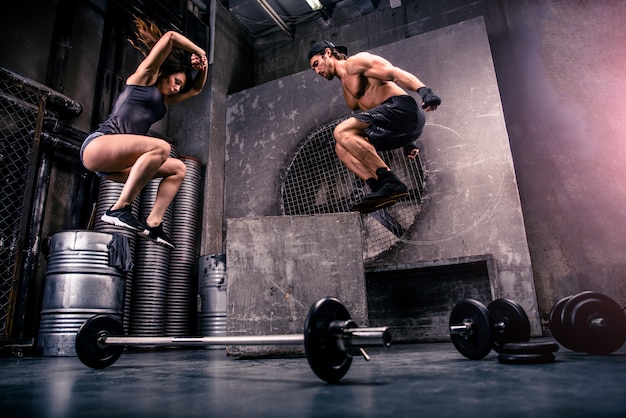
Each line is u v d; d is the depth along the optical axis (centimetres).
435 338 455
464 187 531
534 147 578
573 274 522
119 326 275
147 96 292
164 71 306
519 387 141
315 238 311
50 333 400
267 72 819
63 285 407
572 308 231
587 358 218
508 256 487
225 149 714
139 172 271
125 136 272
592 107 563
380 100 394
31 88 473
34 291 469
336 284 302
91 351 257
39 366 286
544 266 537
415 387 150
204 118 698
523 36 623
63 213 518
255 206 664
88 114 574
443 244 523
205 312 553
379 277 494
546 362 206
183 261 582
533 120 587
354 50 753
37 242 464
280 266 308
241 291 306
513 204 500
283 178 657
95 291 413
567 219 540
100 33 610
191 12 692
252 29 824
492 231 503
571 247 531
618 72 562
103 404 135
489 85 552
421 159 564
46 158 489
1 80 445
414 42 609
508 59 623
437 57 590
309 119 665
